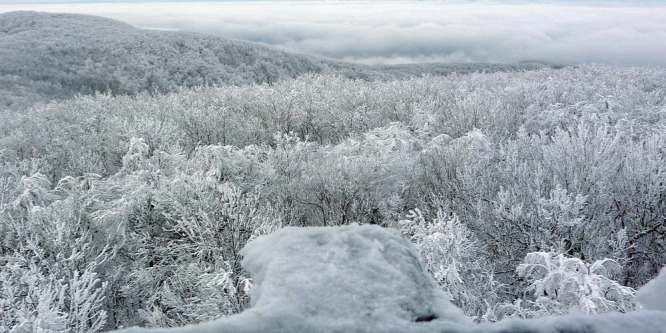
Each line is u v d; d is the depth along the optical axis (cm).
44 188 1157
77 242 954
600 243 895
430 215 1183
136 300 1098
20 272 872
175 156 1276
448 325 169
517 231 993
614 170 1028
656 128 1343
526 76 2800
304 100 2009
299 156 1432
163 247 1039
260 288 200
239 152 1295
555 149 1092
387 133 1504
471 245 883
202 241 928
